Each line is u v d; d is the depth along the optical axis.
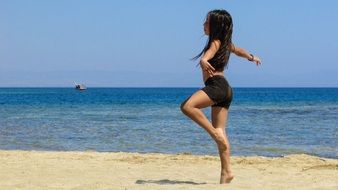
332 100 82.56
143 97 104.94
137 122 29.56
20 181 7.97
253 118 33.56
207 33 6.82
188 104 6.69
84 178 8.35
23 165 10.09
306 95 130.75
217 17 6.71
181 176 8.77
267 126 26.59
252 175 8.85
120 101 75.62
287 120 31.27
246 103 67.62
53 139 20.03
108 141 19.42
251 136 21.39
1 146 17.58
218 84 6.73
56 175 8.68
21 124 27.44
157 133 22.53
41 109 46.69
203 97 6.69
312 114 38.31
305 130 24.09
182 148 17.12
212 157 12.06
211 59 6.75
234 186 7.12
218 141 6.96
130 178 8.43
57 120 31.05
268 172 9.39
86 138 20.47
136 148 17.17
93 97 102.94
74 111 43.25
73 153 12.95
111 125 27.11
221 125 6.98
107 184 7.48
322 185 7.43
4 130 23.75
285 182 7.73
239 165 10.70
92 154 12.77
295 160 11.59
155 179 8.33
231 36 6.84
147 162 11.07
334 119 32.00
